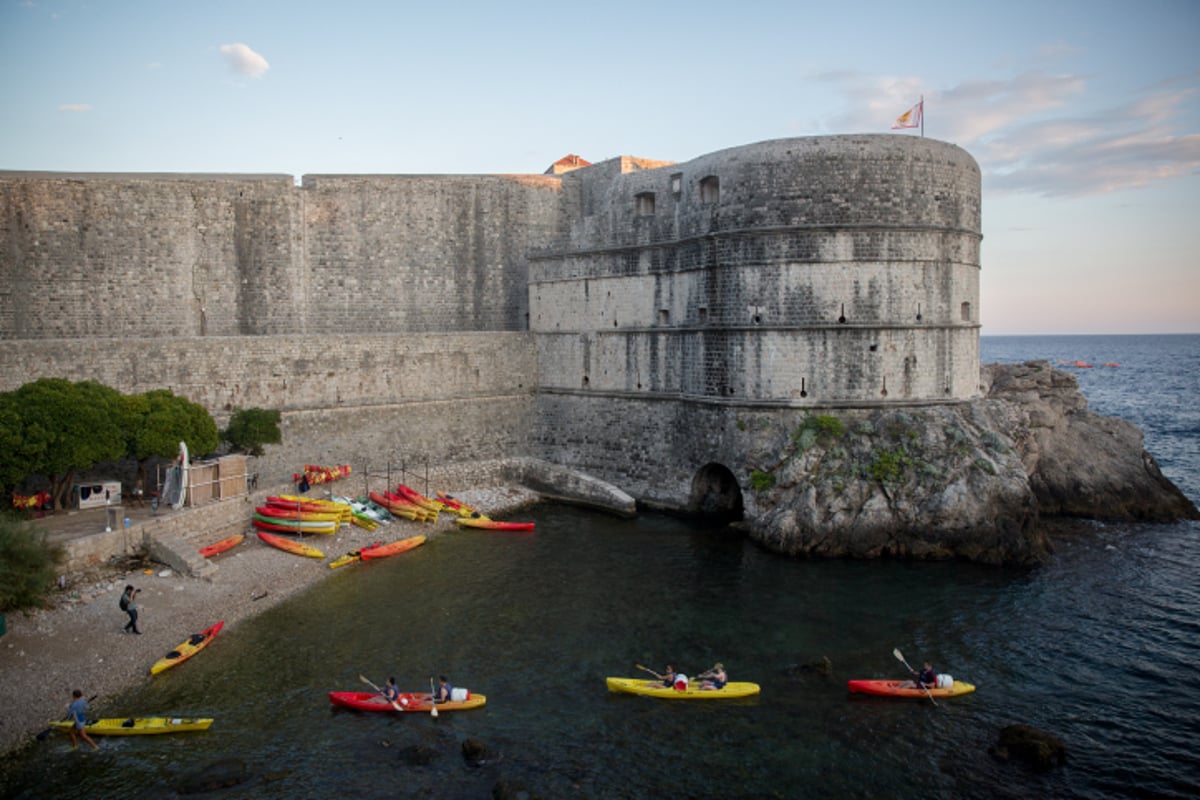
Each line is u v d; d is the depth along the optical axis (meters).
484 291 72.00
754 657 36.16
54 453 42.31
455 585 44.22
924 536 48.47
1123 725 31.17
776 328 53.06
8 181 58.16
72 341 49.84
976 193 56.62
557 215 74.00
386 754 28.91
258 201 64.88
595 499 61.25
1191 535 54.66
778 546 49.38
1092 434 63.34
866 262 52.50
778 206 52.56
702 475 58.38
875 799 26.89
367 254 68.69
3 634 32.97
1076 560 48.94
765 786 27.45
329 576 44.91
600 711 31.84
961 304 55.91
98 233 60.50
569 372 66.31
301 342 57.38
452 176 70.81
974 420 54.28
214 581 41.53
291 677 33.78
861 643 37.50
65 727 29.14
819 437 51.91
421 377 62.81
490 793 26.91
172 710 30.97
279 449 56.38
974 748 29.67
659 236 59.50
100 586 38.59
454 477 62.41
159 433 46.06
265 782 27.19
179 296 62.97
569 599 42.44
